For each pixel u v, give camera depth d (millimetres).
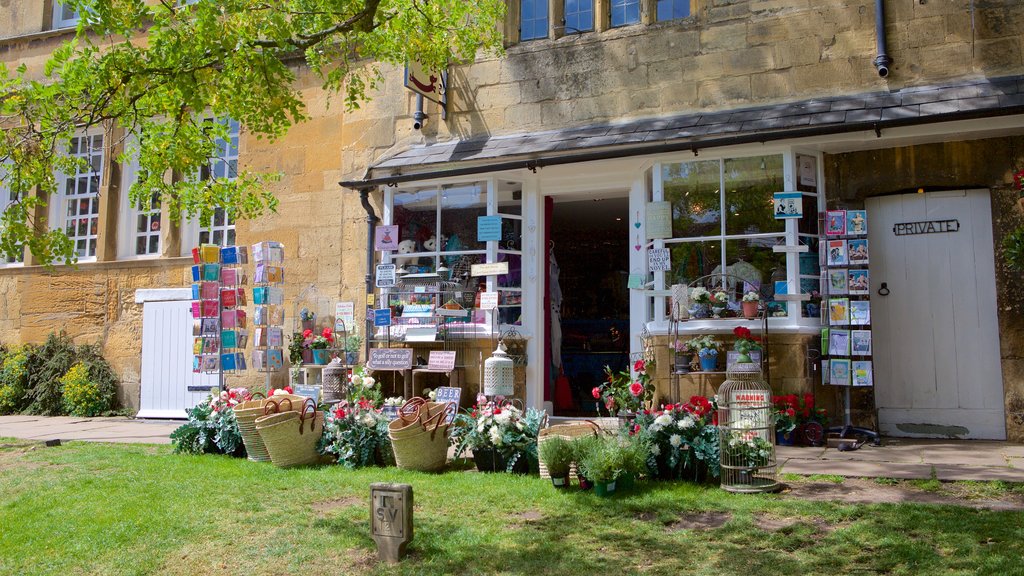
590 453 5461
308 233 10180
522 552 4285
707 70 8273
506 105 9156
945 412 7516
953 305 7562
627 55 8625
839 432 7281
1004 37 7328
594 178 8891
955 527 4293
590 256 12461
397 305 9250
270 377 10141
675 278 8031
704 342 7422
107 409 11508
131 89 6027
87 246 12383
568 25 9070
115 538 4680
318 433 6859
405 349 8789
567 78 8891
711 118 8000
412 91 9039
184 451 7562
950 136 7305
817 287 7699
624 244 12359
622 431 6004
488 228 8883
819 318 7633
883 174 7652
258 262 9656
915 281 7703
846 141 7465
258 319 9602
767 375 7496
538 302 8922
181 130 6879
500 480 5938
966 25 7445
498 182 9016
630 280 8328
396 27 8117
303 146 10367
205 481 6102
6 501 5676
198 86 5945
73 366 11695
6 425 10148
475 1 8758
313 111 10359
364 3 6684
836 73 7812
